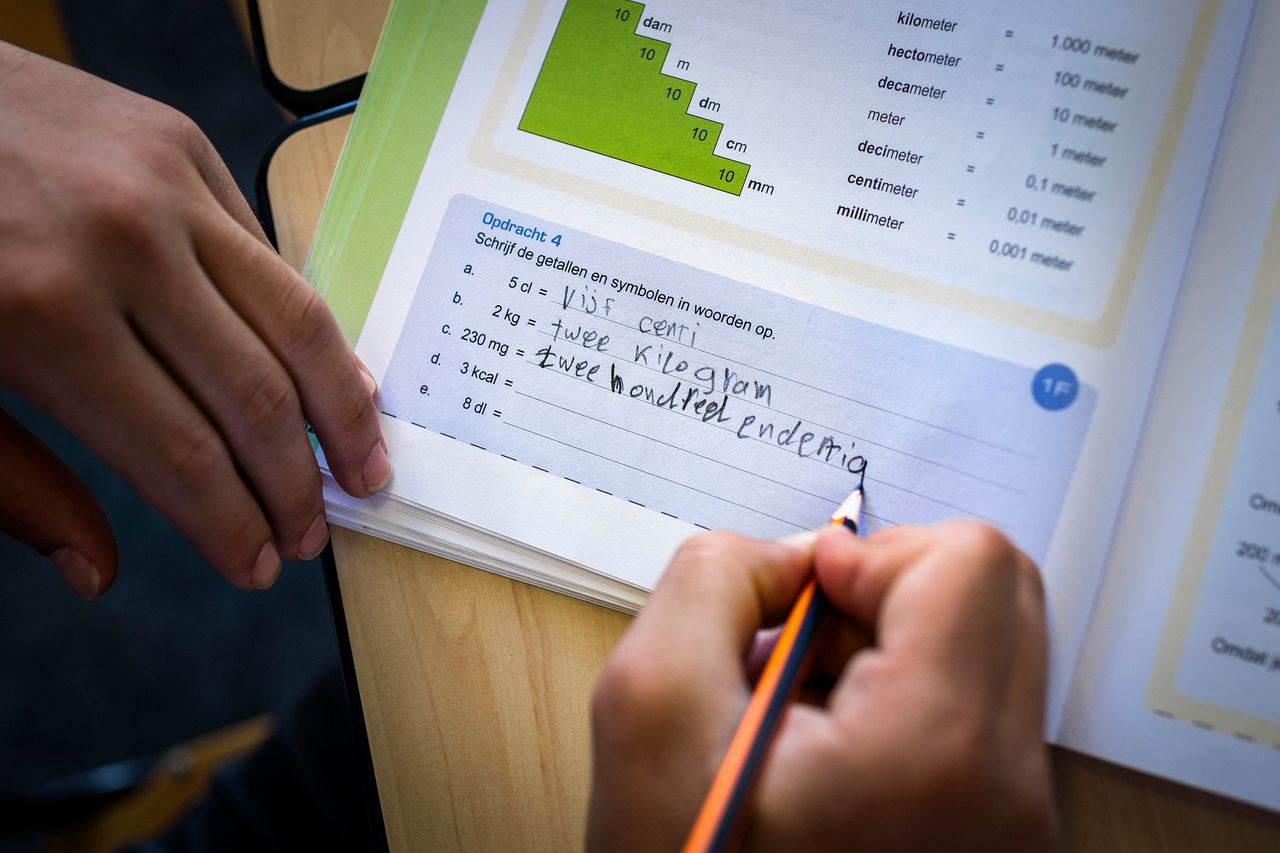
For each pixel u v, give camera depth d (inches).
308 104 19.8
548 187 17.9
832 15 17.9
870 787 11.4
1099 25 17.1
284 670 42.4
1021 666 12.6
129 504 44.1
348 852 25.3
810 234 17.2
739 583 13.2
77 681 42.4
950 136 17.2
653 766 12.1
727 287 17.2
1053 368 16.3
